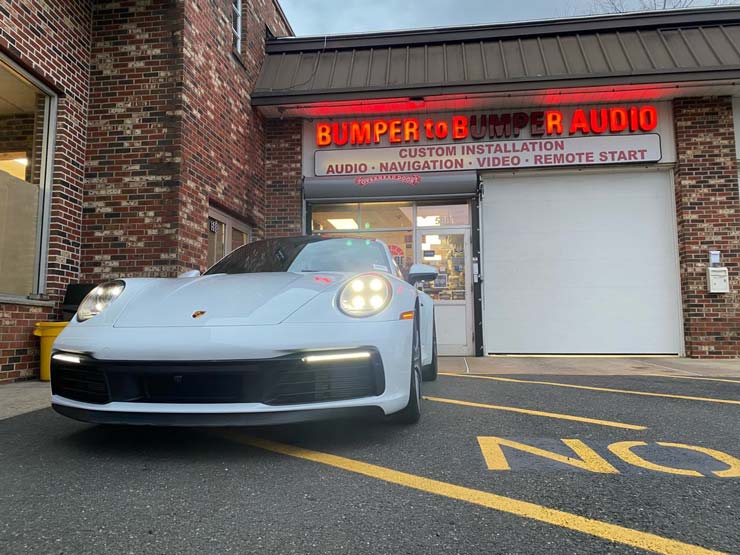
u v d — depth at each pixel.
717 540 1.56
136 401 2.29
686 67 7.15
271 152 8.45
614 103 7.89
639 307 7.84
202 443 2.57
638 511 1.77
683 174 7.64
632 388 4.42
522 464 2.27
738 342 7.39
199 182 6.11
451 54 8.09
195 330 2.30
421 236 8.24
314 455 2.38
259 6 8.36
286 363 2.25
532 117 8.00
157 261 5.57
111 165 5.72
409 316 2.68
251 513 1.75
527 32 8.09
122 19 5.88
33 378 4.79
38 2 5.00
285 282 2.80
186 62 5.84
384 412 2.41
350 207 8.42
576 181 8.08
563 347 7.90
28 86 5.13
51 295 5.15
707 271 7.49
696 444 2.59
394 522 1.68
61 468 2.19
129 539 1.56
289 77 8.17
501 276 8.05
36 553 1.47
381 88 7.62
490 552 1.48
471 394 4.08
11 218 4.89
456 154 8.09
